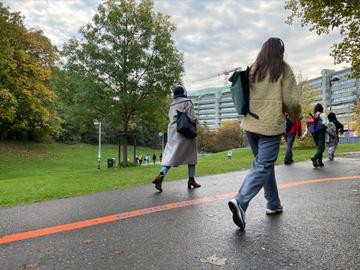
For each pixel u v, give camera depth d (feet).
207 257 8.41
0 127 133.90
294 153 51.55
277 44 11.44
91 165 123.95
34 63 98.73
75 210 14.23
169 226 11.27
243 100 11.34
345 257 8.18
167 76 57.82
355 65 38.52
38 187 22.74
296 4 38.60
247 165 32.24
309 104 88.43
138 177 26.50
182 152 18.49
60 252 9.09
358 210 12.64
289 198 14.96
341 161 31.22
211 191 17.56
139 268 7.87
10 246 9.68
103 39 56.34
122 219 12.40
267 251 8.71
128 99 55.88
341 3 34.09
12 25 89.71
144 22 57.06
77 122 58.70
